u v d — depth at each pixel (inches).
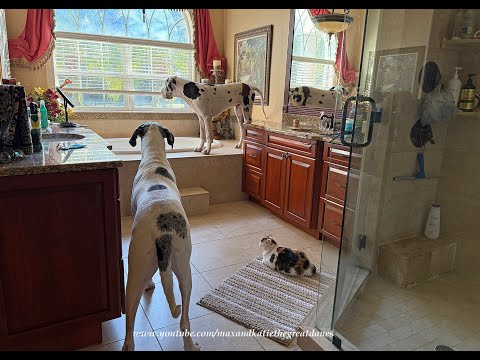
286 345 65.8
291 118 150.2
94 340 65.1
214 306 76.8
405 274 85.6
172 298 55.4
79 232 58.1
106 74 176.2
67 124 112.7
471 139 90.2
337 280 70.6
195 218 132.4
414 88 84.8
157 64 186.9
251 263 97.2
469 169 91.5
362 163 78.4
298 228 124.8
